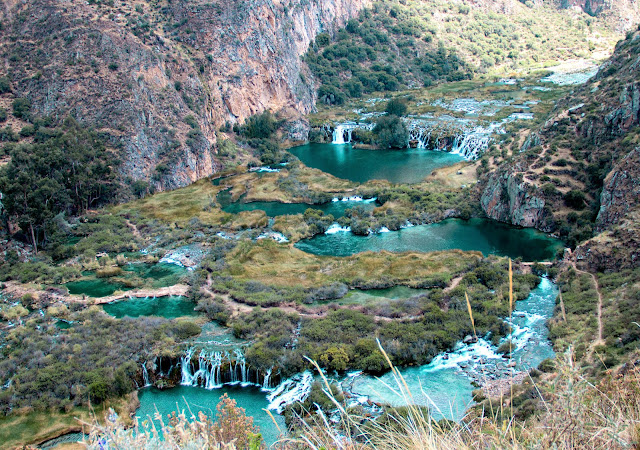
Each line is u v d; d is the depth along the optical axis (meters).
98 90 119.00
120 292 69.75
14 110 118.75
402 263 73.69
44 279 74.62
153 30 143.75
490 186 94.19
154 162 116.38
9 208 81.44
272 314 61.16
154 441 12.78
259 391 50.75
